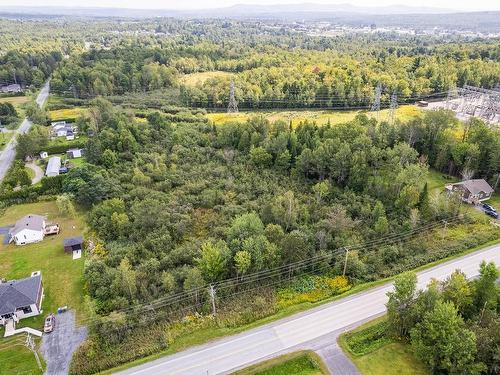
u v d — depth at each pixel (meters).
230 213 79.56
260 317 56.50
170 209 80.25
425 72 168.75
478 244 71.75
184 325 55.25
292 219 73.62
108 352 51.06
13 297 56.84
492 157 92.50
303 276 64.88
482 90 141.62
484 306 50.06
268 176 95.44
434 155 102.94
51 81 181.88
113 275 61.75
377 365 48.31
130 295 59.12
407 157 91.12
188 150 107.25
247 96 160.50
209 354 50.19
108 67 184.25
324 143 93.56
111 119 118.25
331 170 91.12
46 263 69.62
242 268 60.84
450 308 46.22
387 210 80.88
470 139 97.88
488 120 131.00
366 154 90.56
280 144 99.81
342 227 72.25
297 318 55.91
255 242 63.38
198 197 86.19
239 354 50.06
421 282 62.03
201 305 59.09
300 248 64.75
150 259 65.50
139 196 86.06
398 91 157.50
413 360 48.97
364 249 69.50
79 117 130.88
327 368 47.88
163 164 98.31
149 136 113.56
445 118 103.44
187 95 162.62
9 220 84.19
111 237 75.44
